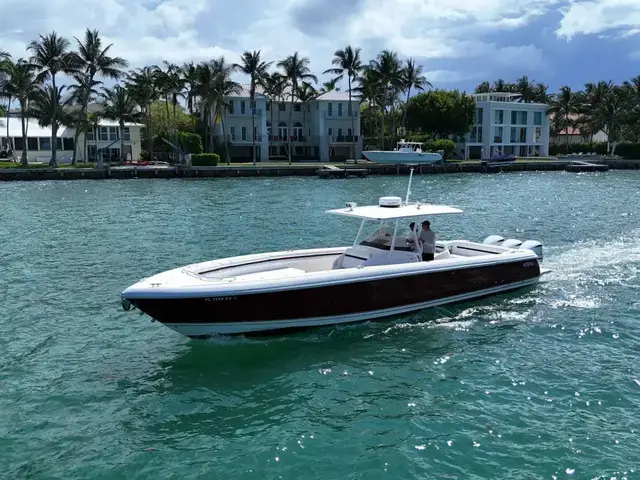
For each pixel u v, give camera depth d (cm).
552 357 1045
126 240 2295
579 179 6188
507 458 730
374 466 716
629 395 892
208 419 837
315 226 2638
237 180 5975
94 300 1427
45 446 766
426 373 980
